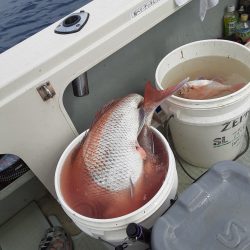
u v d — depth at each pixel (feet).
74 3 5.25
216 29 5.60
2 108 2.93
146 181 3.00
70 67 3.19
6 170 4.22
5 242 4.49
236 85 3.67
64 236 4.18
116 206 2.86
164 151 3.15
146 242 2.70
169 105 3.60
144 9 3.52
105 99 4.33
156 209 2.71
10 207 4.58
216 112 3.40
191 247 2.35
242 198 2.55
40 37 3.28
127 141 3.10
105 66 3.97
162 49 4.68
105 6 3.46
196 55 4.25
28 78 2.98
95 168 3.00
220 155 4.19
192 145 4.09
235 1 5.61
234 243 2.31
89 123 4.37
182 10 4.48
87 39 3.20
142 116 3.34
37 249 4.32
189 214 2.52
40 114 3.25
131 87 4.62
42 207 4.73
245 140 4.70
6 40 4.80
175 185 2.97
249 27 5.63
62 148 3.72
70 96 3.83
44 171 3.74
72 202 2.96
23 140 3.29
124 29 3.43
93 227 2.69
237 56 4.02
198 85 3.80
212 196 2.59
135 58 4.33
